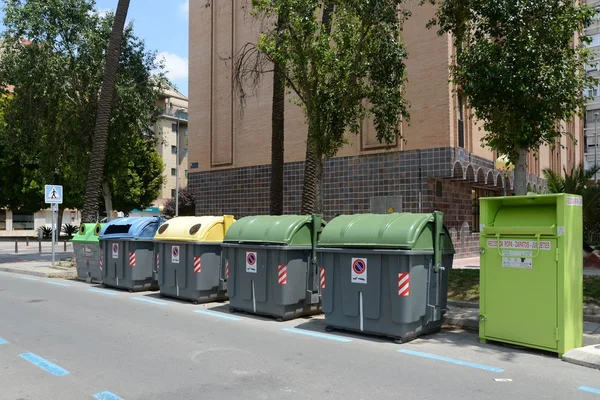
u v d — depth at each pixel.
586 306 8.72
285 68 12.38
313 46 11.14
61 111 19.61
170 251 10.97
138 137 21.48
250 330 7.97
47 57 18.06
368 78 12.13
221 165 23.66
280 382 5.36
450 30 10.77
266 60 15.69
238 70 14.48
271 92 21.70
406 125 17.12
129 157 21.75
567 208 6.34
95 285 13.55
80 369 5.84
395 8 11.58
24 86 18.50
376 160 17.77
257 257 8.99
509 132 9.12
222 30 23.94
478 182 18.64
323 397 4.91
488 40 9.57
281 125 14.20
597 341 6.98
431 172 16.55
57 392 5.07
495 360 6.24
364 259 7.44
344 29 11.33
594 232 16.08
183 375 5.61
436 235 7.49
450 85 16.22
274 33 11.55
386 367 5.93
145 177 41.38
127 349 6.74
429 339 7.37
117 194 38.22
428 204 16.70
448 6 10.24
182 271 10.66
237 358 6.30
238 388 5.17
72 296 11.53
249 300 9.09
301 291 8.86
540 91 8.71
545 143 10.24
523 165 9.80
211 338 7.40
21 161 33.16
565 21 8.77
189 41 25.41
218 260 10.67
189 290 10.52
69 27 18.81
